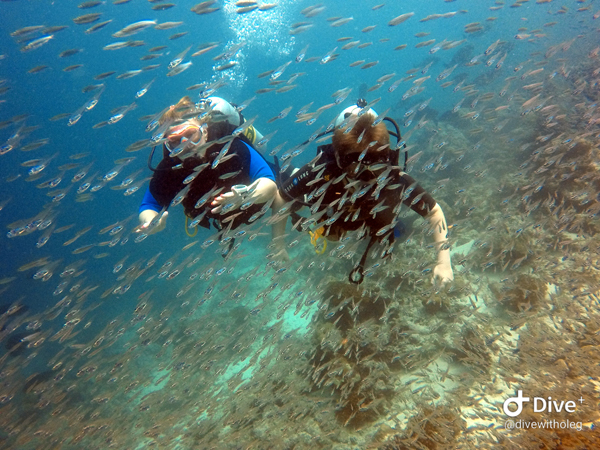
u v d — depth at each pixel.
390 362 3.50
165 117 2.85
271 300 4.37
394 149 2.32
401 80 4.12
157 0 3.23
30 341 4.40
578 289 3.25
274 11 36.19
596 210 4.05
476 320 3.37
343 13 59.75
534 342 2.85
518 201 5.45
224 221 2.91
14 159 48.38
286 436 3.50
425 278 3.61
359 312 3.89
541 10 22.84
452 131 9.73
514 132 7.97
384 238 2.47
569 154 5.64
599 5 13.77
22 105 51.12
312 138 2.76
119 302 14.96
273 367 4.22
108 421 5.30
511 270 4.05
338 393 3.53
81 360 9.51
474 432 2.51
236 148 2.80
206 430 4.33
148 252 20.91
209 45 3.22
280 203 2.71
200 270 3.76
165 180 3.01
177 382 5.01
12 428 6.93
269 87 3.51
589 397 2.37
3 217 47.28
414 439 2.68
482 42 24.86
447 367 3.19
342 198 2.27
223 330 7.37
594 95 8.30
